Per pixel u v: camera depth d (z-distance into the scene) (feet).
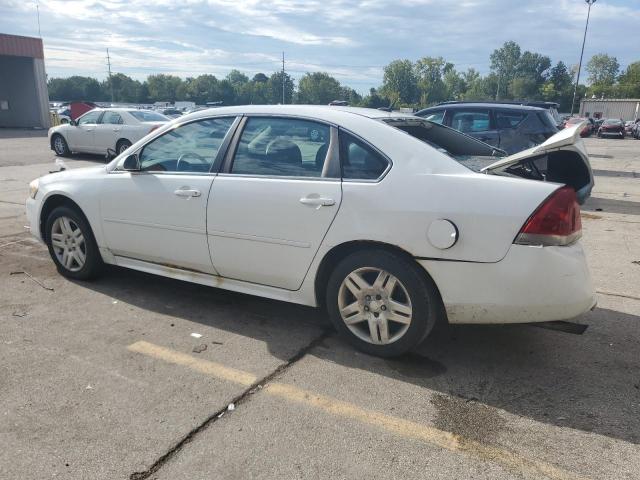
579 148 11.87
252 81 418.72
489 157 13.25
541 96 371.35
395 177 10.69
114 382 10.39
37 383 10.29
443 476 7.98
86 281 16.02
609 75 399.65
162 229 13.61
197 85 377.71
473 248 10.02
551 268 9.77
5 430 8.85
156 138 14.19
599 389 10.44
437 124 13.58
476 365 11.36
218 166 12.87
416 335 10.86
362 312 11.44
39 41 102.83
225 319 13.57
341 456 8.38
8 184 35.24
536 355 11.85
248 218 12.13
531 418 9.46
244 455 8.36
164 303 14.53
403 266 10.66
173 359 11.39
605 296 15.67
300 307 14.48
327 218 11.17
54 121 108.47
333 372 10.97
